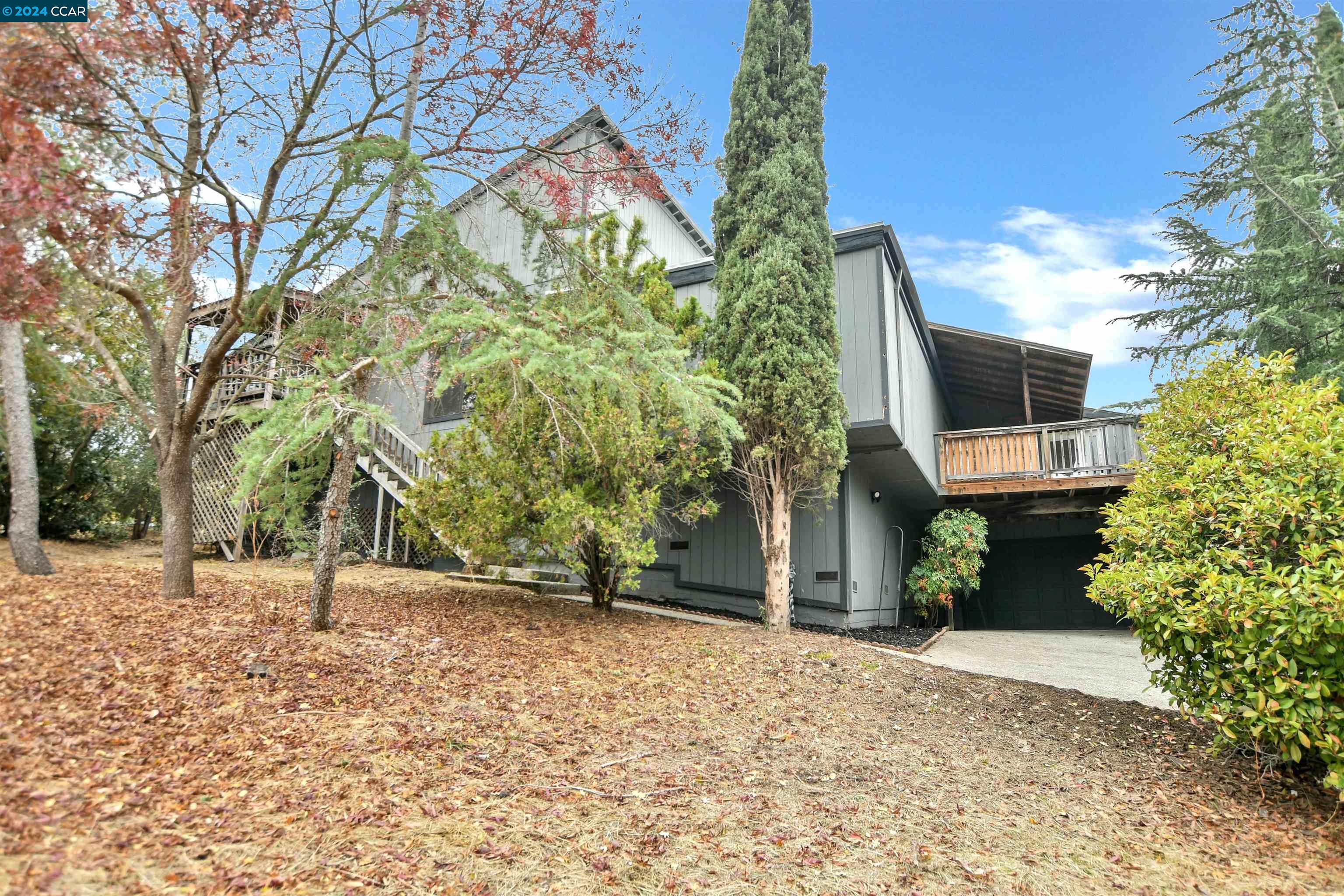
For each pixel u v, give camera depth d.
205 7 4.33
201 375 5.75
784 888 2.72
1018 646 9.66
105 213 4.11
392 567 11.12
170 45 4.37
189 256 5.03
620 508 7.48
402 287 5.40
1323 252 10.89
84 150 4.12
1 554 7.99
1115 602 4.74
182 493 6.11
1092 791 4.02
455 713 4.21
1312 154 11.87
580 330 5.26
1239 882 3.01
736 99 10.00
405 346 4.67
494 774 3.49
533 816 3.11
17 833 2.22
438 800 3.12
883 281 9.93
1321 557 3.94
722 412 5.88
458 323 4.53
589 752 3.96
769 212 9.19
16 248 3.60
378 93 5.83
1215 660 4.19
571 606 8.48
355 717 3.86
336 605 6.76
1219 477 4.63
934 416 14.29
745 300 9.00
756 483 8.91
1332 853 3.32
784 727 4.77
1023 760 4.51
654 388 5.42
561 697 4.86
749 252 9.42
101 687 3.56
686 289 11.44
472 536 7.41
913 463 11.09
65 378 8.11
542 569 10.23
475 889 2.48
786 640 7.54
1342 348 10.48
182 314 6.09
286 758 3.23
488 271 5.60
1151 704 6.06
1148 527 4.82
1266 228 12.10
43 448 10.24
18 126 3.29
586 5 5.70
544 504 7.14
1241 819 3.69
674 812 3.32
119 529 12.85
